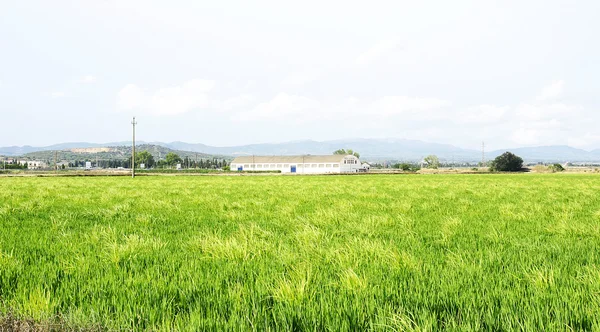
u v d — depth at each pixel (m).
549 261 6.06
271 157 157.50
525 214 12.31
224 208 14.60
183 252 6.88
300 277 4.86
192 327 3.42
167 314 3.81
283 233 8.98
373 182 39.69
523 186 30.27
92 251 6.81
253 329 3.41
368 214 12.42
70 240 7.96
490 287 4.70
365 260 6.10
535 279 4.96
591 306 3.96
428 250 7.12
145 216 11.48
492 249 7.11
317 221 10.76
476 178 55.88
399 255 6.14
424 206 14.84
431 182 39.59
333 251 6.49
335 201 16.92
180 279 5.09
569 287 4.66
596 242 7.77
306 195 20.70
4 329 3.47
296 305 4.02
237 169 154.38
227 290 4.58
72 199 18.06
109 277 5.08
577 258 6.35
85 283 4.89
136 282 4.85
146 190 25.14
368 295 4.35
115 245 6.68
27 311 3.88
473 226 10.22
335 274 5.31
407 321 3.52
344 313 3.78
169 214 12.80
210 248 6.78
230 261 6.08
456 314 3.84
